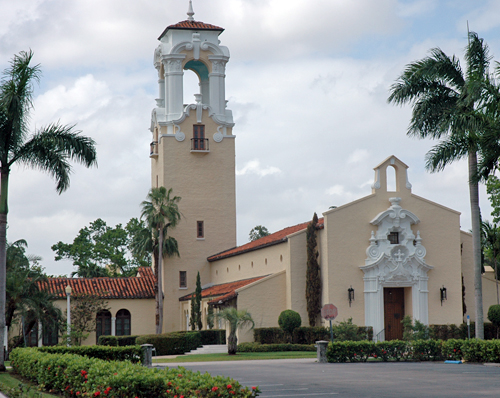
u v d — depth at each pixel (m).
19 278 44.75
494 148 31.14
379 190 45.75
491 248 51.34
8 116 28.05
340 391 19.41
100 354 28.69
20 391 20.31
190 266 58.91
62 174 29.61
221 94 60.81
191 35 60.38
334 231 44.50
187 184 59.34
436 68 34.09
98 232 90.44
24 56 28.33
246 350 42.19
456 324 45.97
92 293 55.22
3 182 28.78
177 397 14.59
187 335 44.91
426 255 46.06
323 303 44.28
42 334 50.09
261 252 49.81
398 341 33.44
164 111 60.47
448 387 20.23
